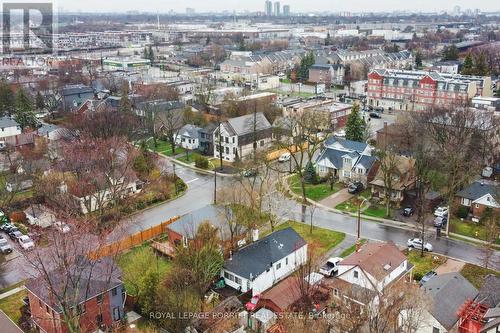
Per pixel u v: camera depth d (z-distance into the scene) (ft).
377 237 215.31
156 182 272.92
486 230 211.41
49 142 309.83
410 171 252.83
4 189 251.19
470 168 252.21
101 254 173.06
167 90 453.58
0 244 207.62
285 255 184.75
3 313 166.50
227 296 172.76
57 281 148.36
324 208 249.14
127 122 321.11
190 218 203.62
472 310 145.69
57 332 145.79
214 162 324.60
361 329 136.77
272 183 262.26
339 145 292.40
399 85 456.86
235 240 193.77
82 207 234.99
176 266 169.17
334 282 165.99
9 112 411.75
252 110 390.01
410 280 177.78
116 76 569.64
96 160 245.45
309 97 503.20
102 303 154.20
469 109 303.48
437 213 230.89
